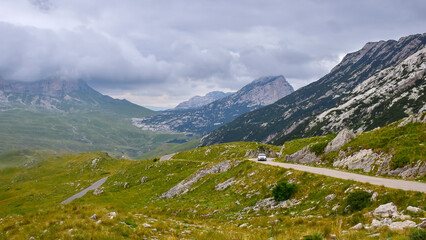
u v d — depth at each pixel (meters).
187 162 101.00
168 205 50.16
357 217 19.34
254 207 33.06
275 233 18.22
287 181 34.66
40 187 136.38
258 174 43.22
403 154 34.06
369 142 43.59
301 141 68.50
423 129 39.69
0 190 140.88
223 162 65.81
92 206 22.42
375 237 14.22
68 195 116.38
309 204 27.11
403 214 17.67
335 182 28.05
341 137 51.41
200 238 18.19
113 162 184.75
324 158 50.38
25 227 17.61
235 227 25.84
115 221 18.84
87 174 160.50
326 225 18.53
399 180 27.84
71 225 16.58
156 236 17.67
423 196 19.09
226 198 41.19
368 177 30.27
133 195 76.62
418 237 11.90
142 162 130.38
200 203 42.84
